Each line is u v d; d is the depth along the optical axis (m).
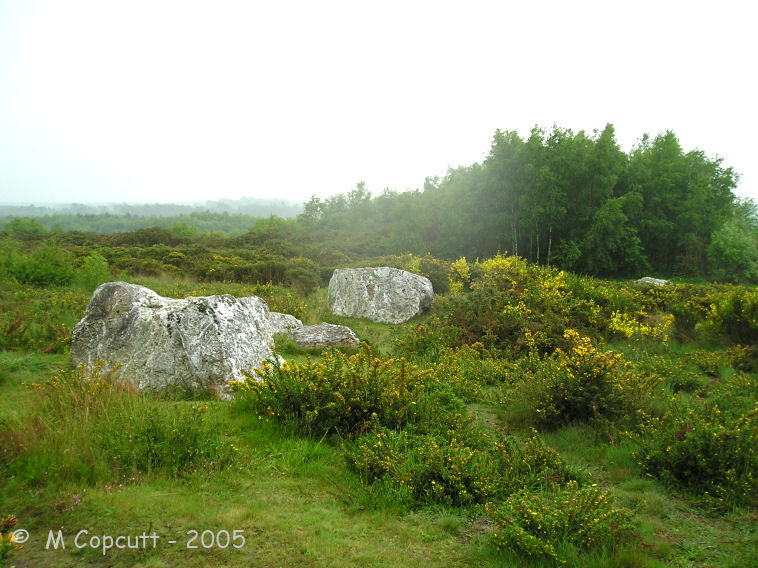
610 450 5.08
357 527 3.57
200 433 4.46
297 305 13.62
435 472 4.20
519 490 4.03
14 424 4.25
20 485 3.61
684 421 4.97
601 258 27.80
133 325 6.60
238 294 15.56
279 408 5.27
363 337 11.27
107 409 4.62
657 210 30.56
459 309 11.02
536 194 28.14
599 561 3.17
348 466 4.46
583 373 5.91
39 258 15.51
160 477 3.96
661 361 8.38
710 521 3.85
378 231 40.56
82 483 3.71
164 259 24.91
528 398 6.23
